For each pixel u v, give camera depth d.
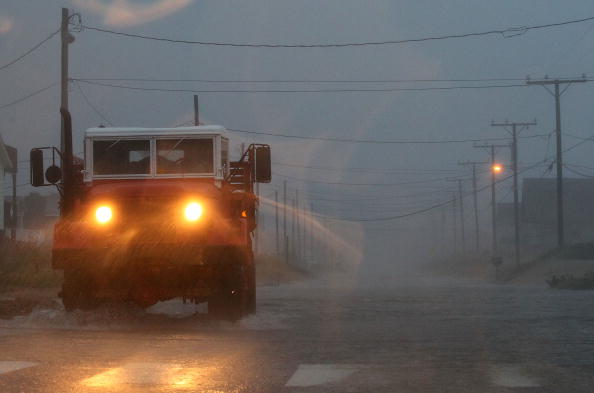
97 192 13.86
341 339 11.96
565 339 11.97
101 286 13.83
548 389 7.79
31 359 9.38
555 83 56.62
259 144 15.86
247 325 14.06
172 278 13.71
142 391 7.54
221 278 13.77
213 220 13.33
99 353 10.05
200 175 14.89
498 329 13.58
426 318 16.16
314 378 8.36
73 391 7.47
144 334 12.48
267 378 8.36
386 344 11.35
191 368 8.95
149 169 14.95
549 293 29.88
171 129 15.01
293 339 11.94
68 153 14.43
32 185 14.60
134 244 13.15
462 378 8.41
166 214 13.66
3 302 16.30
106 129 15.06
